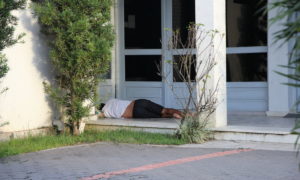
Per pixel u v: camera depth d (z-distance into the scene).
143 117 13.64
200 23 11.35
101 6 11.41
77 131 11.80
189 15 15.19
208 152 10.05
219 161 9.18
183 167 8.74
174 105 15.27
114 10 15.80
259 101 14.57
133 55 15.92
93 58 11.20
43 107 12.23
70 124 11.96
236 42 14.87
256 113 14.30
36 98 12.05
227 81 15.01
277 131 10.75
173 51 15.22
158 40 15.66
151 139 11.23
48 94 12.15
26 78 11.77
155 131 12.05
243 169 8.52
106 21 11.48
